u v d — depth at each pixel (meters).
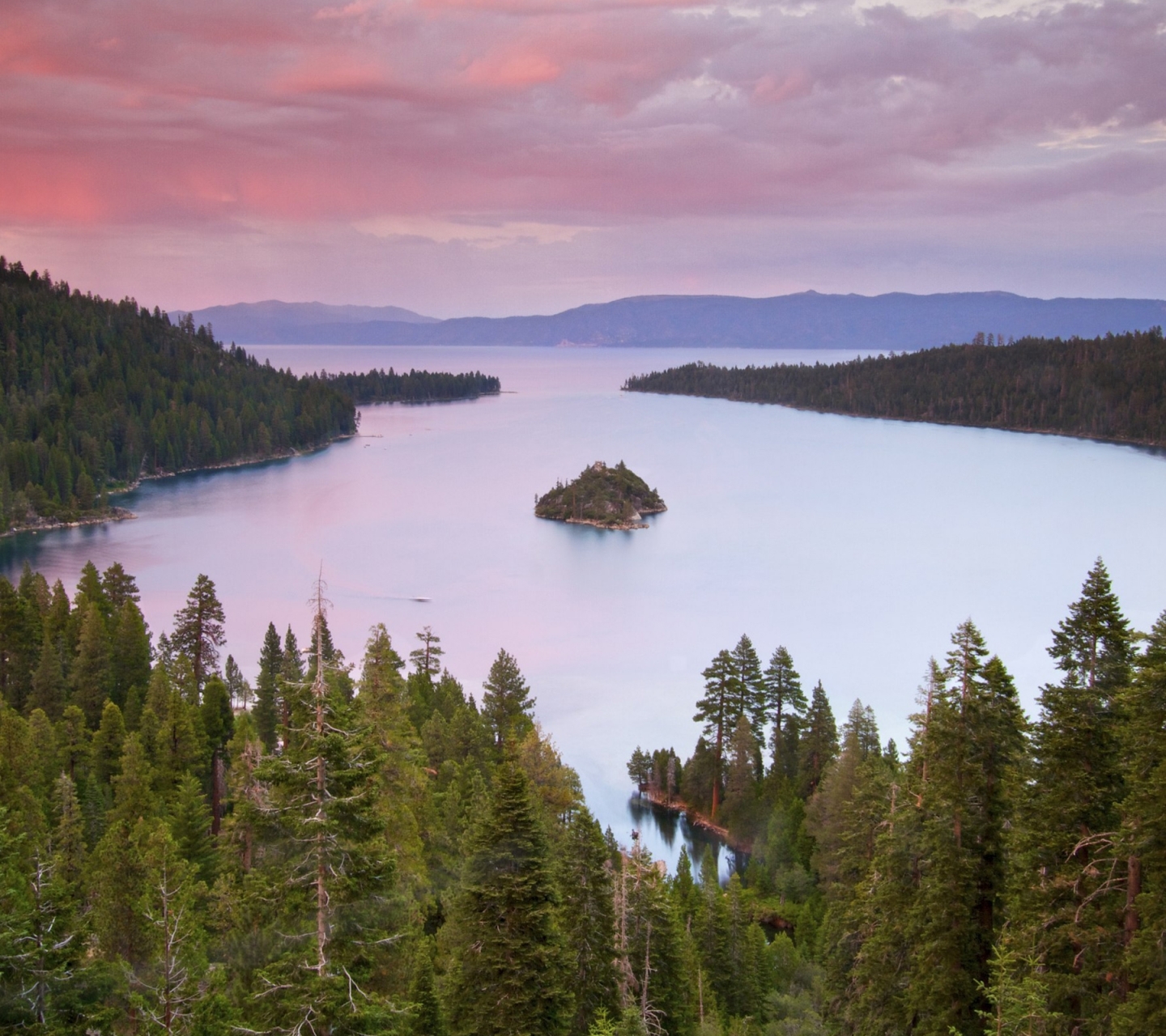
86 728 82.31
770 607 189.88
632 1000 36.62
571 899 36.47
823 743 94.44
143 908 37.31
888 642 163.00
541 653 159.62
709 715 102.00
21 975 28.58
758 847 84.00
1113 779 30.31
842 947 42.41
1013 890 31.56
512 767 31.81
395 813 38.94
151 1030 29.73
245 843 42.09
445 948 37.38
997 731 32.78
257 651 151.25
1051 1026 26.53
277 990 23.02
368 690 41.50
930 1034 31.91
